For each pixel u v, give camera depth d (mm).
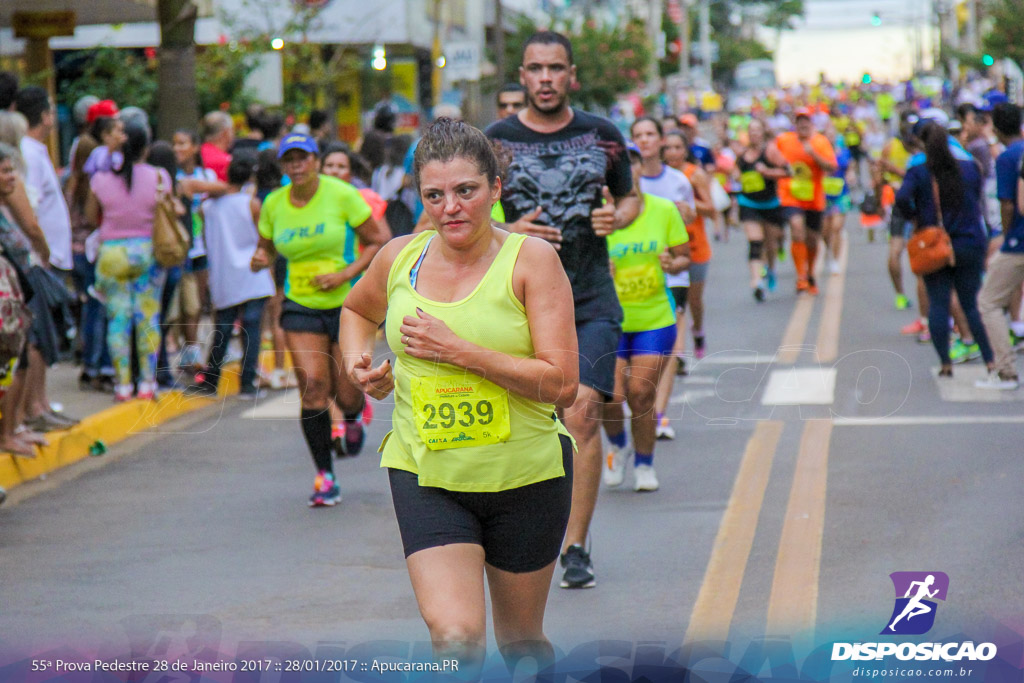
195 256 17969
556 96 9398
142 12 27047
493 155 5922
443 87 47625
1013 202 15703
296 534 10898
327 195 11867
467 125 5902
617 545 10344
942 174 16406
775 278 27766
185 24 22578
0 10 26141
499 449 5930
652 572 9578
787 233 35594
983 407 14852
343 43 45781
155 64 32469
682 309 15625
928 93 75625
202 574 9711
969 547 9711
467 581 5762
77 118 18516
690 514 11156
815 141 26328
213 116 20078
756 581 9227
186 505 11945
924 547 9789
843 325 22172
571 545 9320
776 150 25719
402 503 5996
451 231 5844
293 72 38188
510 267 5922
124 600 9016
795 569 9445
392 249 6195
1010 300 16031
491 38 69812
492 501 5984
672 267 11461
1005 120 16031
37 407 13938
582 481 9258
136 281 15516
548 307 5902
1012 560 9320
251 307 16609
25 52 28953
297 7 37625
